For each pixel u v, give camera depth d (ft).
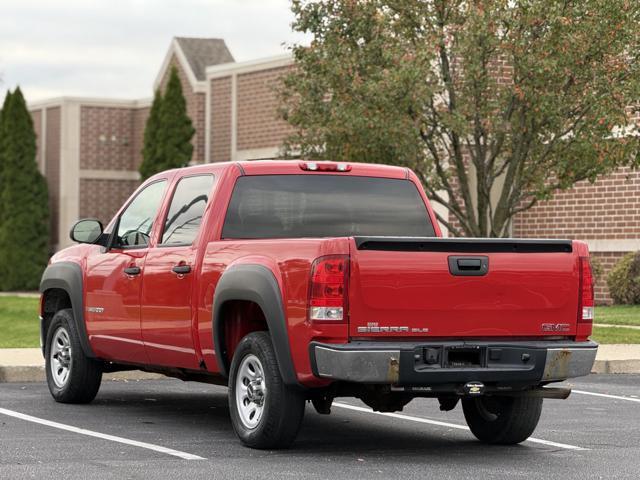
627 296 98.99
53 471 32.65
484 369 34.65
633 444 38.70
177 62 154.61
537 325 35.58
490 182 76.38
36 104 175.22
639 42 71.00
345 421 43.52
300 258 34.40
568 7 70.74
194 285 38.91
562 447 38.01
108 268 44.09
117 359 44.27
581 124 72.95
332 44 75.15
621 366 62.80
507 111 74.33
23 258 160.97
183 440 38.22
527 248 35.35
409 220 40.83
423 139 75.36
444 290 34.35
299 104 78.54
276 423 35.55
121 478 31.71
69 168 167.32
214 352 38.01
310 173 40.14
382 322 33.88
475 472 33.22
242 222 39.11
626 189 102.01
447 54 75.46
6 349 64.28
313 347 33.76
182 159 144.77
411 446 37.86
